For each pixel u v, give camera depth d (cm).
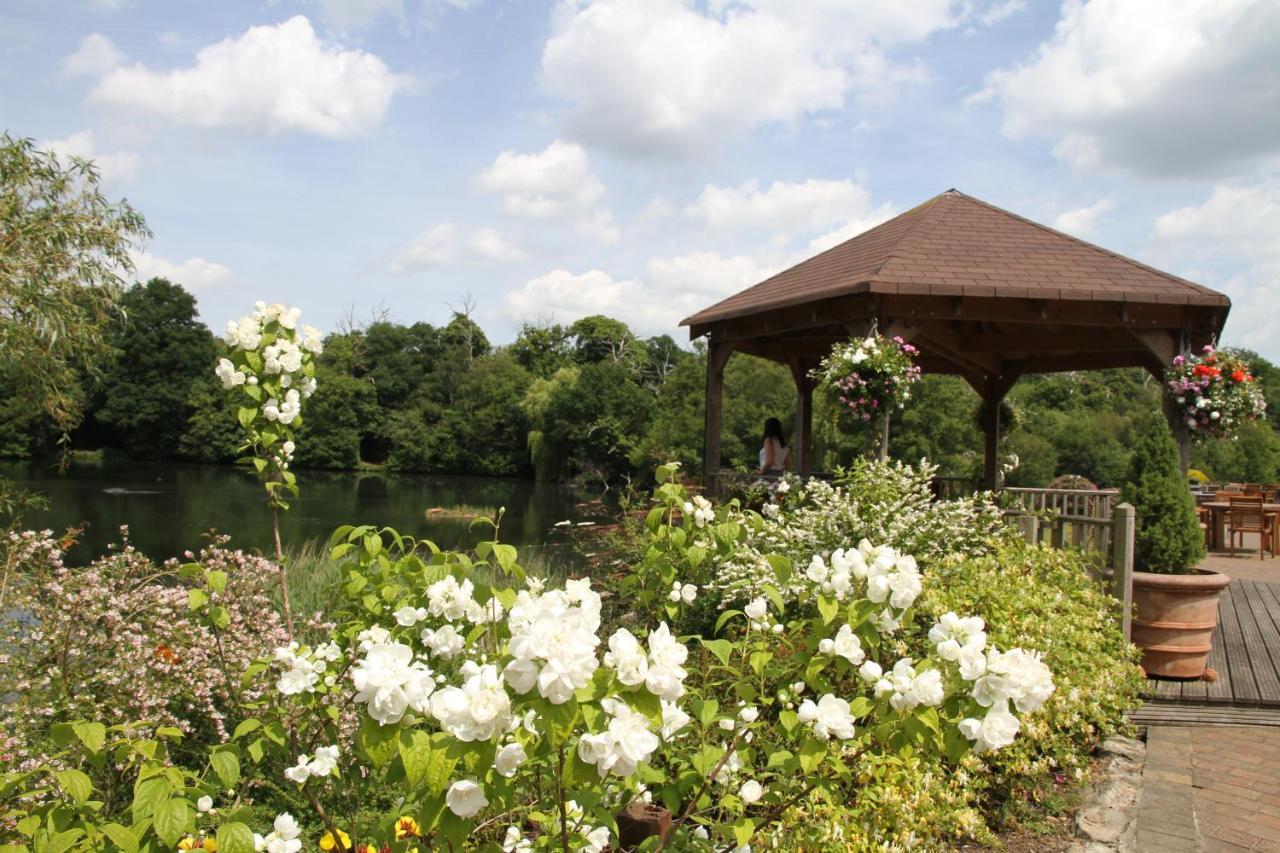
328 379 4906
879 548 218
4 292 600
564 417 4194
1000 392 1127
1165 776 413
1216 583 530
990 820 372
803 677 239
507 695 143
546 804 207
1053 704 406
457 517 2608
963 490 1130
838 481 665
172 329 4484
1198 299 702
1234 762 434
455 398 5244
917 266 746
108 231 661
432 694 153
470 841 209
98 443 4481
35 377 676
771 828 290
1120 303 726
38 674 359
